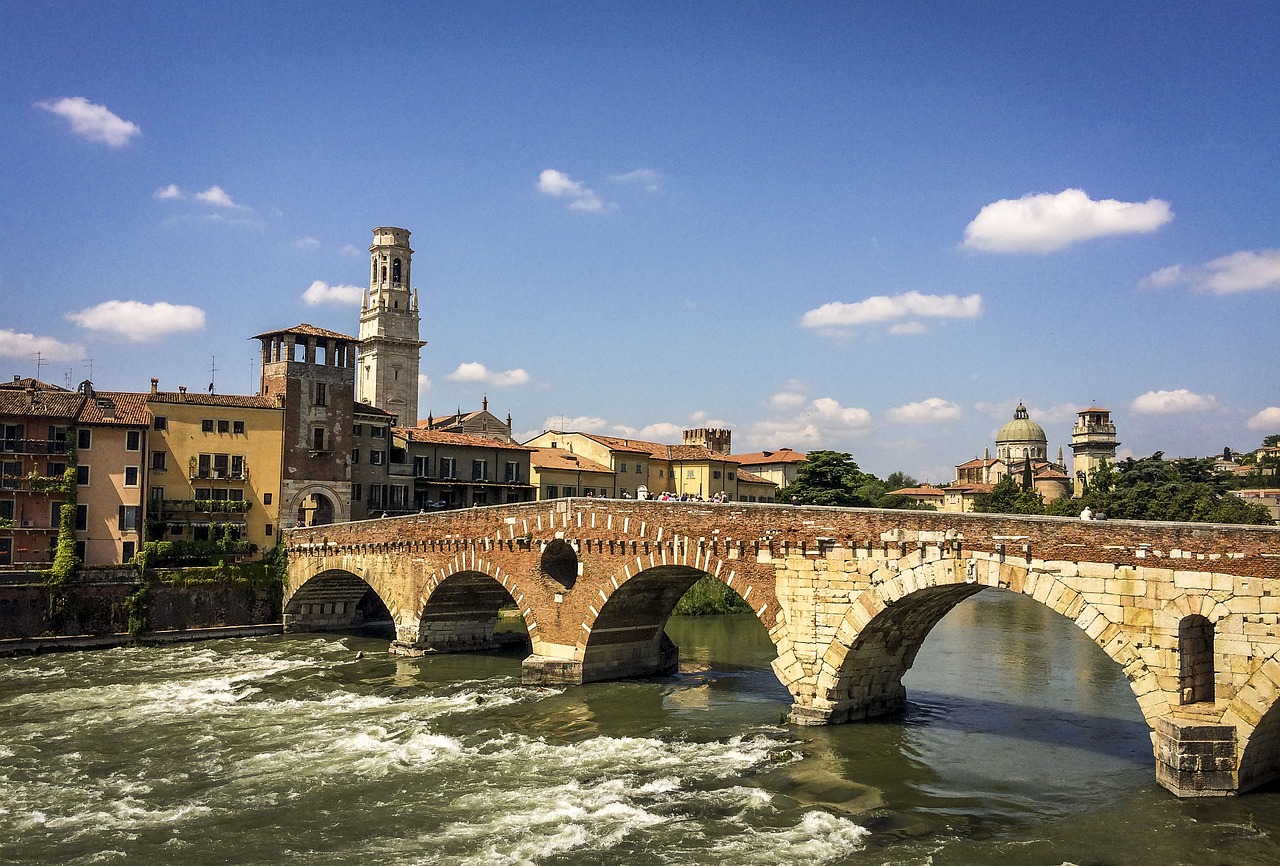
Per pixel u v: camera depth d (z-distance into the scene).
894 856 34.56
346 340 104.94
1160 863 33.06
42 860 35.50
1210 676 39.94
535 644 65.69
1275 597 35.91
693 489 142.25
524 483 126.75
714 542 54.16
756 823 38.06
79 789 43.41
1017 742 47.72
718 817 38.78
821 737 48.75
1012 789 40.97
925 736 48.88
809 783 42.34
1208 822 35.75
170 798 42.16
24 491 83.81
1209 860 33.03
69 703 60.34
